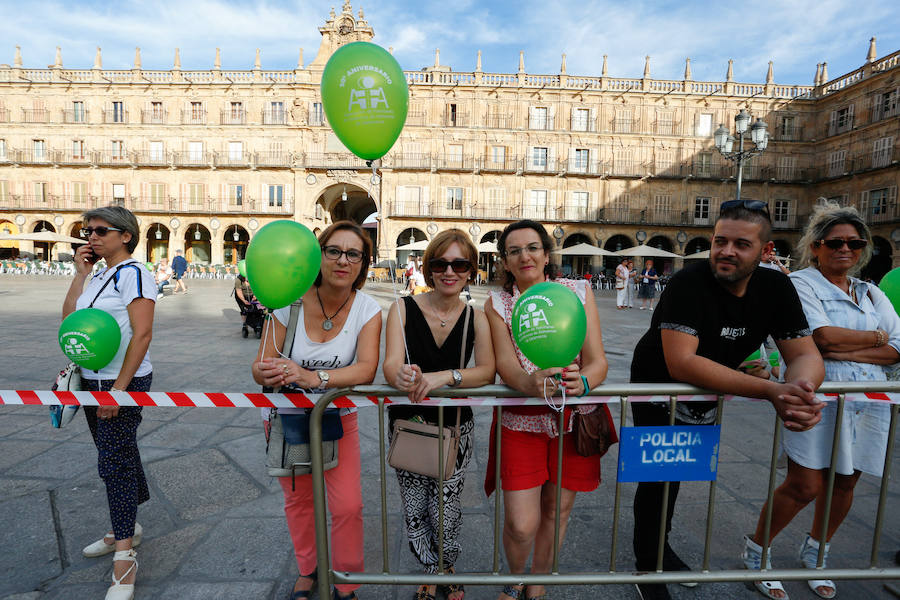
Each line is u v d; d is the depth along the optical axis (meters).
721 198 32.34
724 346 1.90
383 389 1.75
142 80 31.66
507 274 2.02
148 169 31.91
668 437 1.80
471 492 3.04
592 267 32.41
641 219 32.41
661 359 2.02
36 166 31.78
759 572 1.78
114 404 1.93
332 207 36.25
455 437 1.87
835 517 2.16
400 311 1.96
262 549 2.37
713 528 2.63
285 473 1.83
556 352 1.57
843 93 29.34
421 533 1.98
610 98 31.94
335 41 31.38
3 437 3.68
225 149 31.67
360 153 2.04
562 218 32.22
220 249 32.34
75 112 31.78
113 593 1.96
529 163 32.09
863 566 2.27
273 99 31.50
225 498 2.86
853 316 2.09
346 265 1.81
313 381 1.73
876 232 26.59
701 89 32.16
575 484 1.91
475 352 1.93
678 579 1.77
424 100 31.64
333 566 1.99
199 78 31.53
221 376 5.70
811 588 2.15
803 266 2.32
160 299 15.18
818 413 1.56
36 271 28.78
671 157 32.25
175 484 3.03
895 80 26.02
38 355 6.41
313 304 1.95
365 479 3.19
